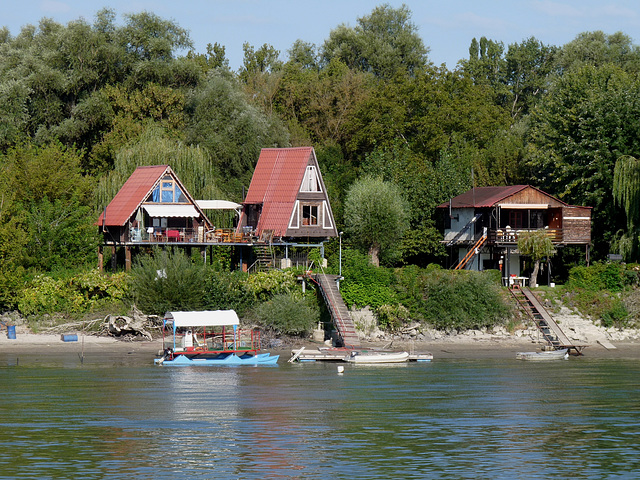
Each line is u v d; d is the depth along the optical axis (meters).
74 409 190.62
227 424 177.25
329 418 183.75
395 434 169.62
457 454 154.75
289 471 143.88
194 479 139.12
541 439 166.25
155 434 168.25
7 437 164.62
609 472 144.38
